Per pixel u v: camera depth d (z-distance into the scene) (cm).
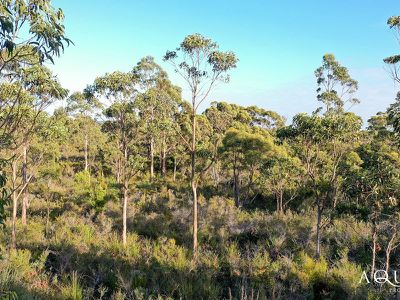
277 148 2259
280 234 1420
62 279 1009
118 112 1497
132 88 1512
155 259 1242
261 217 1839
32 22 450
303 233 1473
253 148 2275
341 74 2805
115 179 2952
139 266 1159
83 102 2958
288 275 1036
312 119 1159
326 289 999
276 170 2066
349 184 1132
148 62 2284
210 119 3450
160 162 3578
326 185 1307
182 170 3394
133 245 1384
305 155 1301
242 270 1127
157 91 1667
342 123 1114
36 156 1802
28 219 1908
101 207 2050
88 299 906
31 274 1030
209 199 2388
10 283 782
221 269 1179
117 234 1597
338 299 953
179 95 2756
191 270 1120
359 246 1305
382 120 3978
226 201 2345
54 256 1277
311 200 2155
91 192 2117
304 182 2103
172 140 3062
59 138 1402
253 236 1554
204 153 1564
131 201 2248
